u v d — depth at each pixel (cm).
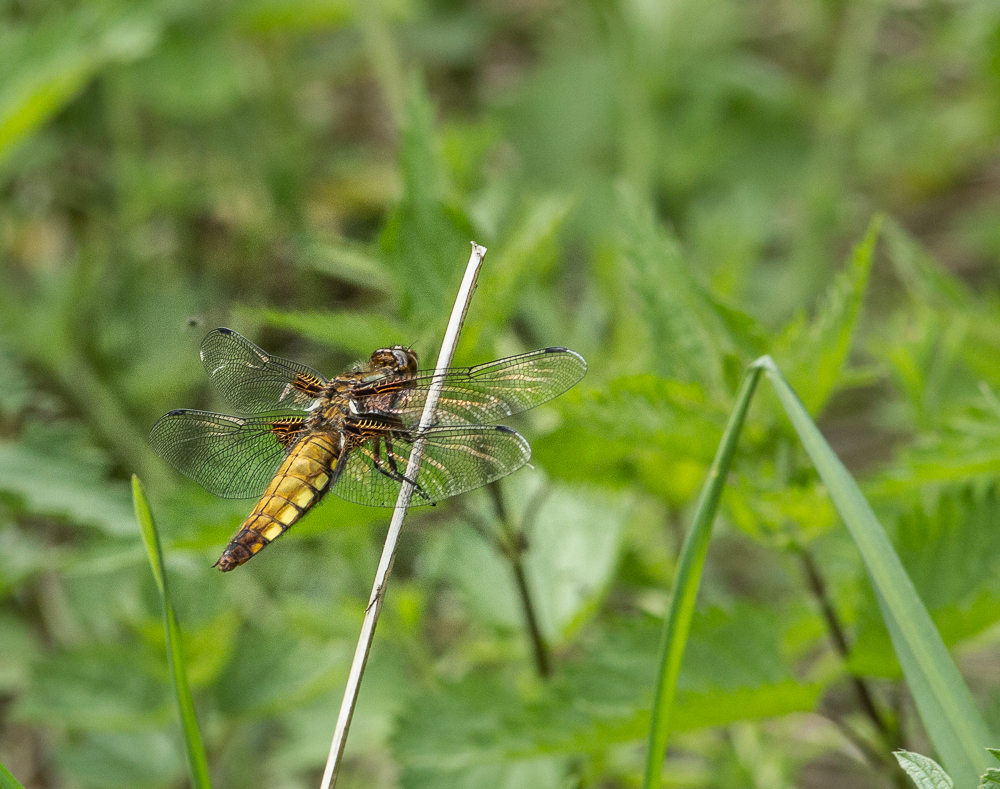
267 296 83
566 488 69
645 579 74
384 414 67
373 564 74
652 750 62
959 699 62
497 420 67
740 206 86
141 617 72
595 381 69
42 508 70
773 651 65
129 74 97
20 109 77
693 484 71
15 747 77
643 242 67
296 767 73
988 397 66
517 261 67
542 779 69
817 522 66
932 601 66
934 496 68
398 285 67
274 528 65
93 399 80
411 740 66
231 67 98
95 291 83
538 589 71
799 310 66
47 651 76
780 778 72
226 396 69
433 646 77
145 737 74
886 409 85
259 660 73
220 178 98
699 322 67
